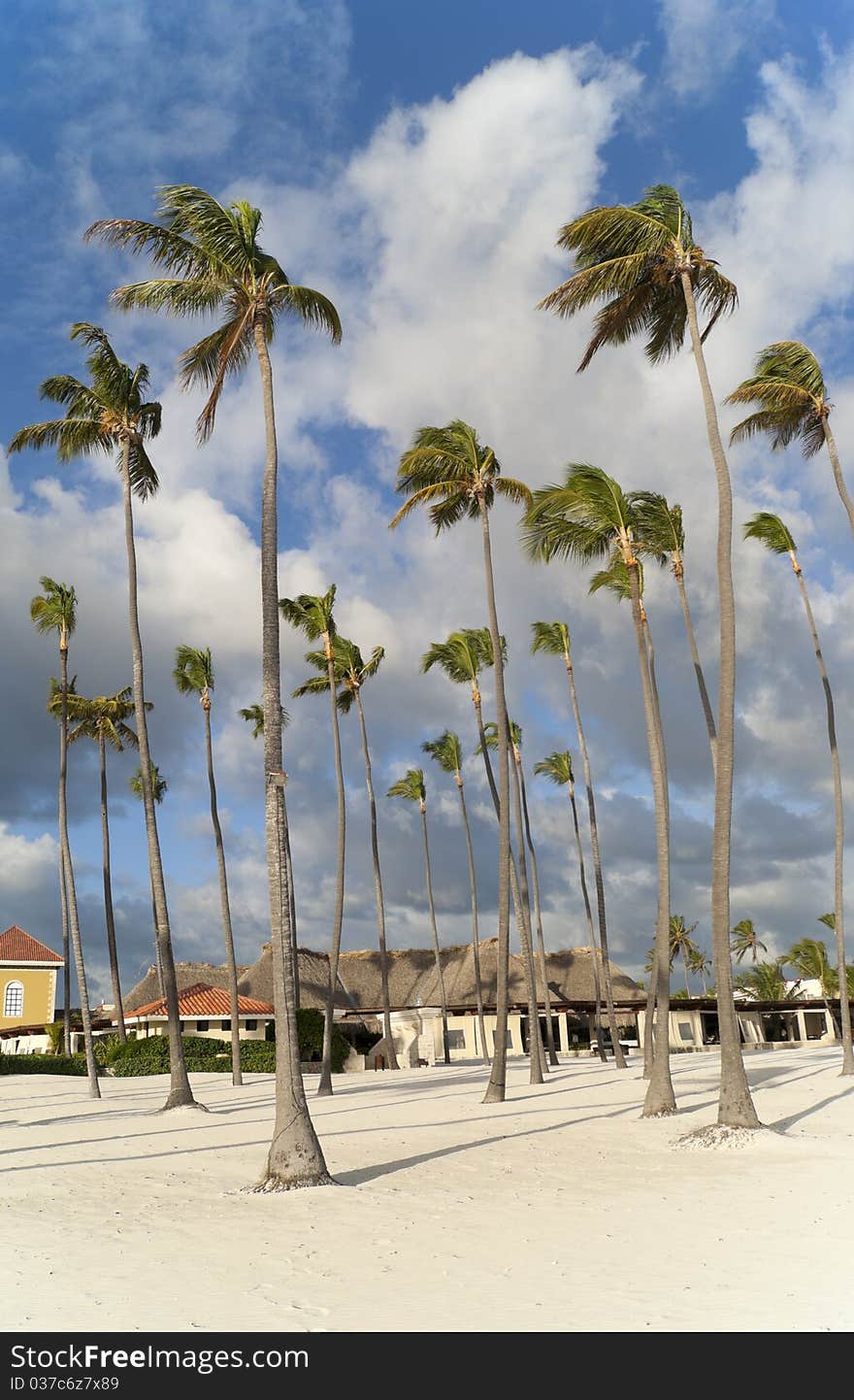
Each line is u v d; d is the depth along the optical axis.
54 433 30.03
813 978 85.44
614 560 30.59
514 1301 9.03
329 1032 34.34
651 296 23.95
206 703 39.56
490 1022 61.06
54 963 72.94
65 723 37.03
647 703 26.67
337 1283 9.88
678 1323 8.23
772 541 33.38
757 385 26.80
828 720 31.84
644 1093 29.17
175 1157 19.69
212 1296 9.48
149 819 29.09
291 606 38.91
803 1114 23.31
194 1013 52.97
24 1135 24.59
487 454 30.80
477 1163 18.00
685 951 101.94
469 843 54.19
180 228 21.48
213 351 22.44
